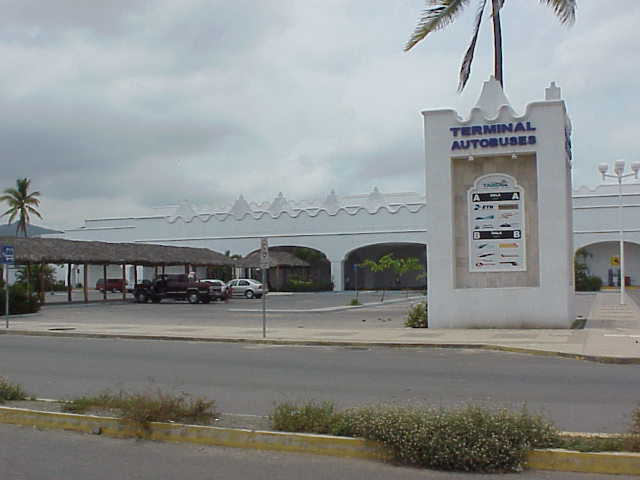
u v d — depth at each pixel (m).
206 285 49.81
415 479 7.13
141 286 51.44
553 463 7.34
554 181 23.05
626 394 11.73
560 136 23.02
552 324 22.94
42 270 46.84
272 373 14.91
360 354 18.52
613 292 59.97
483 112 23.67
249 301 52.72
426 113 24.08
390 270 76.69
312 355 18.42
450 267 23.77
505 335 21.23
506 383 13.08
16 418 9.71
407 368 15.44
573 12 23.30
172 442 8.62
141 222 76.88
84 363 16.95
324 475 7.28
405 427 7.67
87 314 37.97
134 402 9.35
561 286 22.94
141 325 29.17
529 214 23.53
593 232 64.69
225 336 23.19
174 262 55.88
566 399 11.26
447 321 23.77
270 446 8.21
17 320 33.25
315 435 8.12
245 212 73.06
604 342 18.88
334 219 70.31
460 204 24.08
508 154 23.42
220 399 11.62
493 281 23.72
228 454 8.09
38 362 17.20
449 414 7.92
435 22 25.44
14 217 81.12
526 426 7.71
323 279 77.75
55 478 7.31
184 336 23.53
